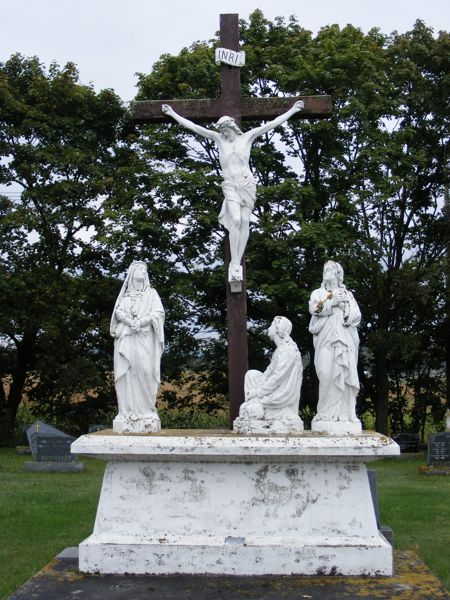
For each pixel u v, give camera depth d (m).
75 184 23.11
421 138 23.58
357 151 21.33
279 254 19.95
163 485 7.73
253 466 7.71
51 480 15.32
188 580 7.20
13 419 24.30
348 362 8.18
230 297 9.27
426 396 25.02
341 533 7.56
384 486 14.98
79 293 23.19
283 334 8.43
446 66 23.20
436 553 9.18
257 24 22.47
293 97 9.87
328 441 7.55
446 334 24.17
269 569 7.34
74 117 23.92
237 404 9.08
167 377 23.11
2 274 22.03
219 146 9.57
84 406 24.61
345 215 20.34
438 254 24.00
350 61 20.67
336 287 8.51
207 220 19.39
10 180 23.83
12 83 24.06
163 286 20.88
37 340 24.19
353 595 6.67
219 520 7.62
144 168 21.23
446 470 17.06
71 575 7.37
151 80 21.64
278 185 19.66
